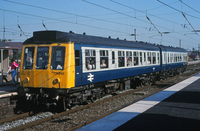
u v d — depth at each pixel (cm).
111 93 1431
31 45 965
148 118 766
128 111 877
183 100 1091
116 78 1279
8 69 1377
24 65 978
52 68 921
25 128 727
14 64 1259
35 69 945
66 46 915
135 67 1504
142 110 889
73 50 931
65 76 903
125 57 1377
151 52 1792
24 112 998
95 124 711
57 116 863
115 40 1345
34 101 950
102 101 1122
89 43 1044
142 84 1717
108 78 1198
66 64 907
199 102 1034
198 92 1335
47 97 938
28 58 973
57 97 894
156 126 670
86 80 1016
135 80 1653
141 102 1060
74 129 676
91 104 1045
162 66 2067
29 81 960
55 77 914
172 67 2409
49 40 935
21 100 1009
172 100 1095
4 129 752
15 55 1382
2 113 927
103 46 1155
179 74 2814
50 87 923
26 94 959
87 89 1072
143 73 1647
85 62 1008
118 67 1295
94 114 902
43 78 933
